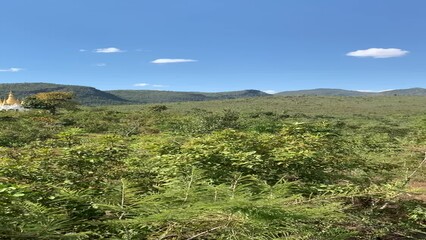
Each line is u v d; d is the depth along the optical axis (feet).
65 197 11.93
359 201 18.34
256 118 118.21
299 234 10.90
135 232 10.44
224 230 9.84
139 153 25.09
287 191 13.92
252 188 14.21
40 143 34.19
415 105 310.24
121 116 123.65
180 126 78.28
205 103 352.08
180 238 10.19
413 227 17.43
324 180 19.67
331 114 224.94
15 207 9.68
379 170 23.35
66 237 9.16
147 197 11.39
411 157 26.04
